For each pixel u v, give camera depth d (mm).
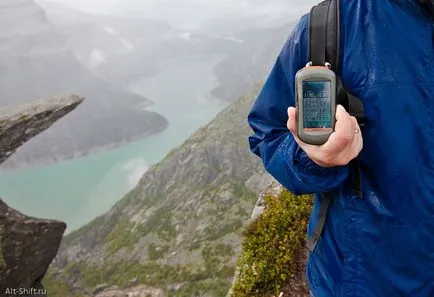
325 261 723
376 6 553
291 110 543
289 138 654
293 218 1999
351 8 575
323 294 740
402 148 550
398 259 615
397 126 546
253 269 1894
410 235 590
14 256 4699
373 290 645
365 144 576
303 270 1806
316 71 530
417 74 538
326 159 515
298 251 1885
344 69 569
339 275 691
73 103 5301
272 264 1859
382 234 607
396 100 540
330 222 700
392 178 571
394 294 635
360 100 551
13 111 4930
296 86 539
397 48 540
